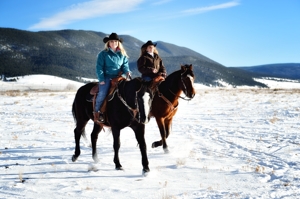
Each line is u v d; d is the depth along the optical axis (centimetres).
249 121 1432
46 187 598
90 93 762
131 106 666
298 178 623
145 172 671
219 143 998
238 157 818
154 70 885
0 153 892
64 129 1342
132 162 788
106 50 747
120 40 765
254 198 518
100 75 727
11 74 19338
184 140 1059
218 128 1284
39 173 695
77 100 812
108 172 700
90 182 627
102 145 1003
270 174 665
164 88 890
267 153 851
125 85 690
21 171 700
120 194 557
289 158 788
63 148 959
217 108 1988
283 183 600
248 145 956
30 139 1119
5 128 1377
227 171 693
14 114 1888
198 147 946
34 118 1719
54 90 5859
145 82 658
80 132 816
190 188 588
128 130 1288
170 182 627
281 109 1777
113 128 714
